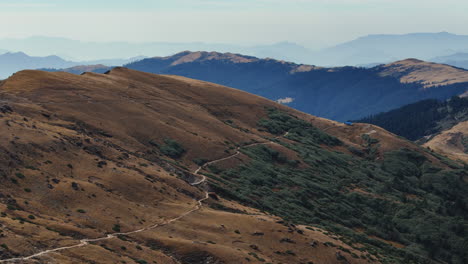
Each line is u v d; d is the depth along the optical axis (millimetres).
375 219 128750
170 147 122812
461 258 122062
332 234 93750
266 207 105500
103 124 116438
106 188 71625
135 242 59938
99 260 49781
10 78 128500
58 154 75250
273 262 66750
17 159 67750
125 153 92438
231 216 78562
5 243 45781
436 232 127625
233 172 122875
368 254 85375
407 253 107375
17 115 88875
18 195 60406
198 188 94625
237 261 62406
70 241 52375
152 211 71562
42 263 44688
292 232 77812
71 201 63844
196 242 64000
